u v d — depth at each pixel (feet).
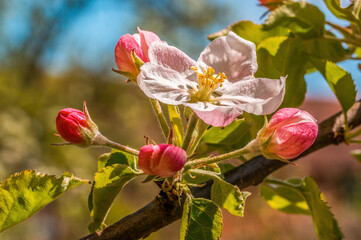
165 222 0.83
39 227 3.53
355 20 0.96
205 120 0.77
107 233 0.84
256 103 0.77
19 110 3.54
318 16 1.00
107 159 0.87
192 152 0.82
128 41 0.85
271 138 0.79
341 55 1.02
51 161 3.49
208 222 0.79
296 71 0.96
